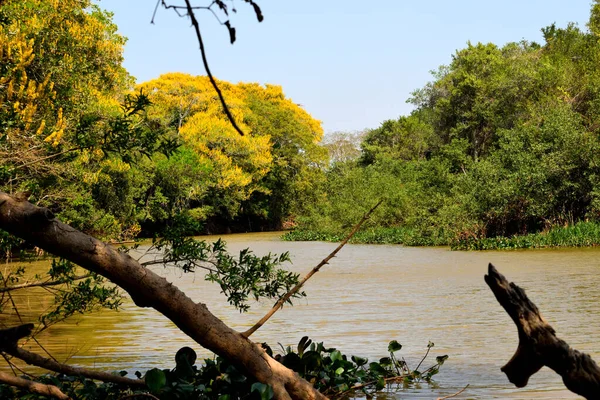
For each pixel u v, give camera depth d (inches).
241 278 271.7
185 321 208.5
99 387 266.4
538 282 700.0
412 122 2923.2
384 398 293.1
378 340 423.2
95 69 1096.8
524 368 135.5
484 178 1338.6
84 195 1077.1
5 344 201.8
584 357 130.3
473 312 534.0
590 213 1278.3
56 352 394.9
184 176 2011.6
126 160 285.7
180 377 248.2
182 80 2337.6
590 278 721.6
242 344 216.8
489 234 1334.9
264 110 2519.7
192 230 275.6
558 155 1294.3
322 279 801.6
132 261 202.1
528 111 1963.6
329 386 286.2
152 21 98.2
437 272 850.8
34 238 192.1
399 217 1680.6
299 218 1956.2
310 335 442.6
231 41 99.7
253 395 213.8
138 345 417.4
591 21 2292.1
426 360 364.5
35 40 831.1
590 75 1840.6
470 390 300.8
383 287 713.6
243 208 2497.5
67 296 282.0
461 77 2305.6
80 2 1033.5
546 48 2605.8
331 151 3309.5
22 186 349.1
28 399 254.5
